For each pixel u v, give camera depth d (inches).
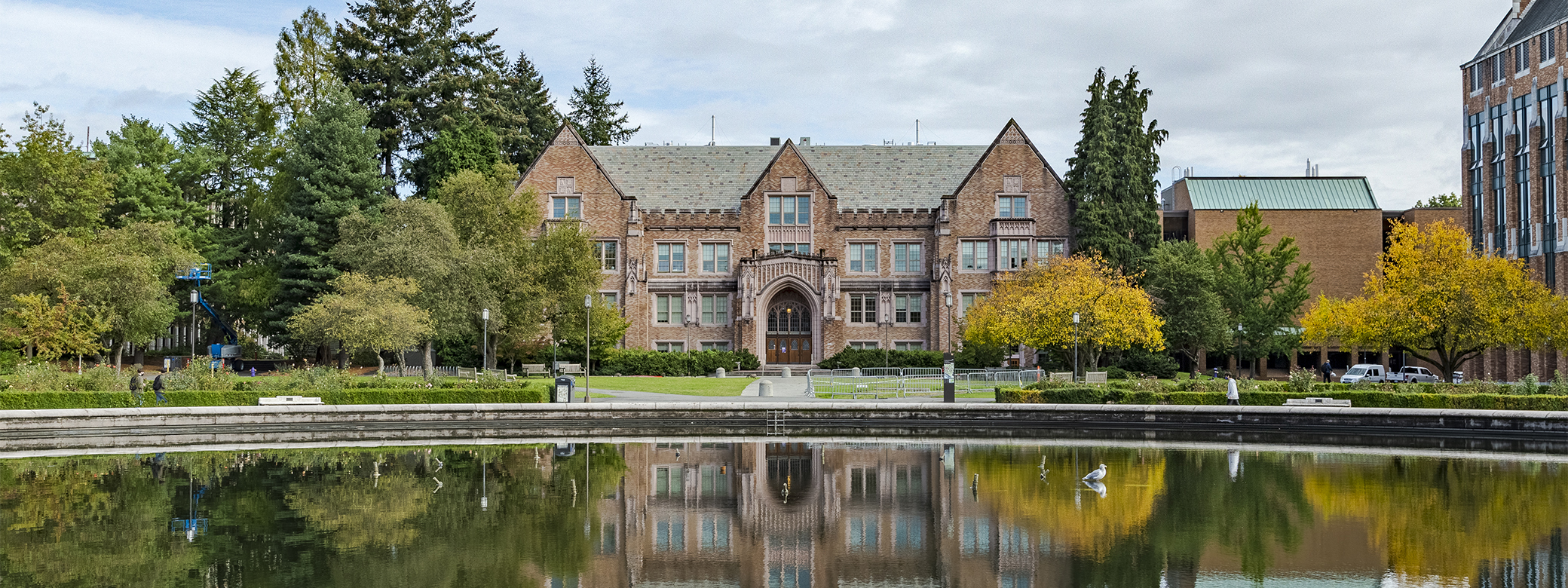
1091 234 2600.9
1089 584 697.0
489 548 795.4
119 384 1630.2
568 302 2301.9
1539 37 2442.2
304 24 3159.5
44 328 1900.8
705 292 2869.1
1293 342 2618.1
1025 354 2699.3
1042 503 967.0
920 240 2881.4
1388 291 2004.2
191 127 2935.5
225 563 739.4
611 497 1000.9
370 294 1947.6
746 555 783.7
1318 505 949.2
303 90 3090.6
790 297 2861.7
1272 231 3248.0
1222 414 1560.0
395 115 3208.7
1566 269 2321.6
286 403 1563.7
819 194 2886.3
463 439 1485.0
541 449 1357.0
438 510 935.0
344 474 1128.2
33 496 989.2
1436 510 925.2
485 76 3380.9
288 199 2694.4
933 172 3021.7
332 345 2647.6
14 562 738.2
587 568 745.0
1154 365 2508.6
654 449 1365.7
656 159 3068.4
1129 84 2650.1
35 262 2005.4
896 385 2032.5
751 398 1825.8
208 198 2854.3
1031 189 2832.2
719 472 1152.2
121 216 2630.4
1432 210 3230.8
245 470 1159.6
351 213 2362.2
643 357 2620.6
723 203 2955.2
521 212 2370.8
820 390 1996.8
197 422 1494.8
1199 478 1105.4
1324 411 1528.1
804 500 987.9
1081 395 1647.4
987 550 792.9
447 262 2161.7
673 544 813.2
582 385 2114.9
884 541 825.5
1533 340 1952.5
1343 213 3240.7
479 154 2908.5
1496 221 2630.4
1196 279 2466.8
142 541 804.0
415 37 3235.7
